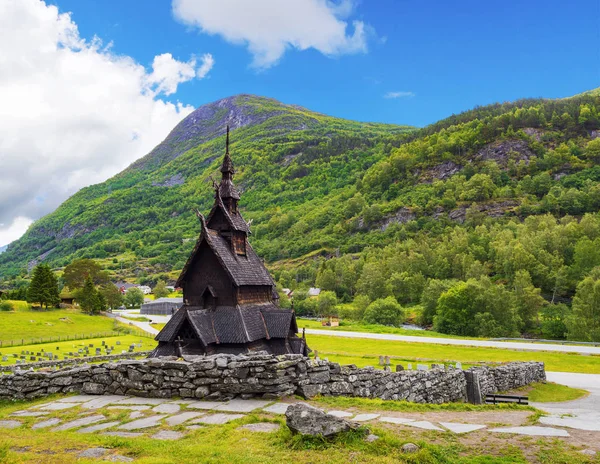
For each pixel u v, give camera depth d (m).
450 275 178.75
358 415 15.18
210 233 35.09
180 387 17.89
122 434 13.37
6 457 10.81
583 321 94.12
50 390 19.25
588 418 15.38
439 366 32.41
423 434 12.60
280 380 17.30
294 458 10.78
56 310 134.88
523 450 11.30
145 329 115.06
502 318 103.25
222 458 10.70
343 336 86.75
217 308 33.53
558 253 164.88
